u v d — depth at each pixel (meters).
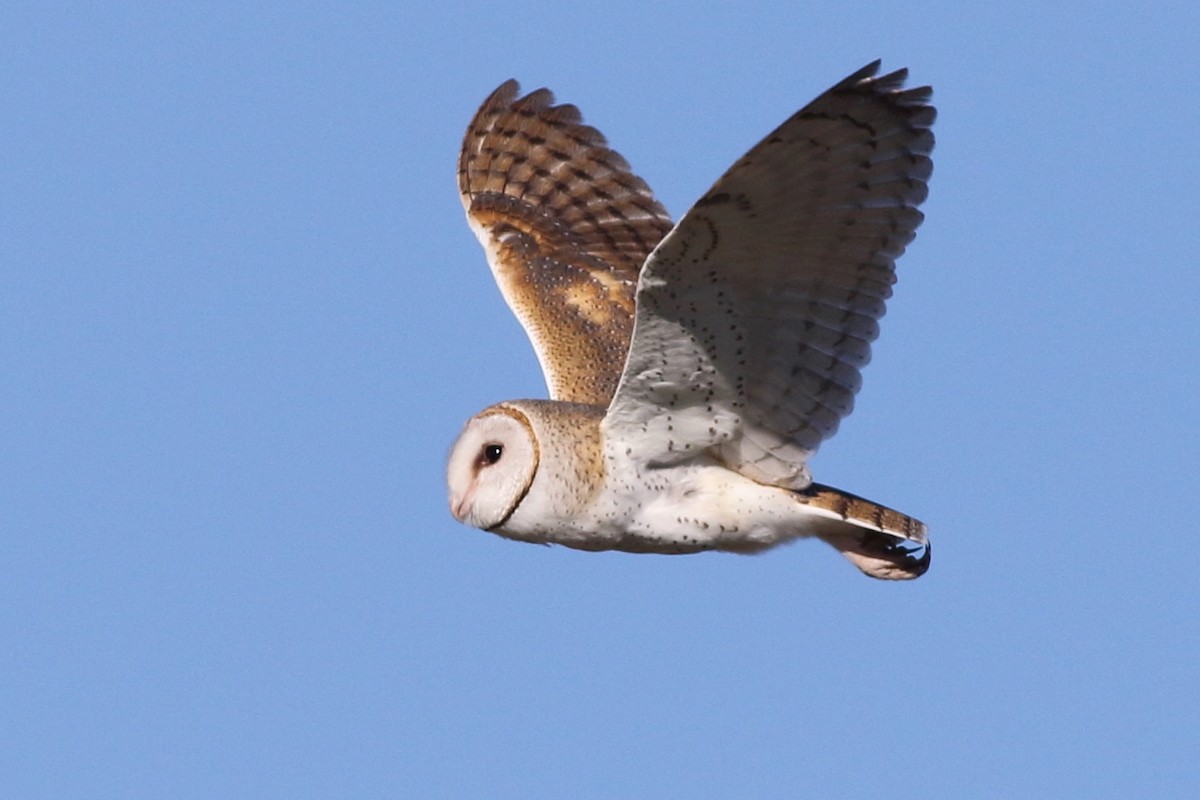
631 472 11.77
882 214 10.31
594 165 14.20
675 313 10.90
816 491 11.98
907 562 12.27
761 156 9.88
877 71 9.74
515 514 11.87
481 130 14.49
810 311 10.79
